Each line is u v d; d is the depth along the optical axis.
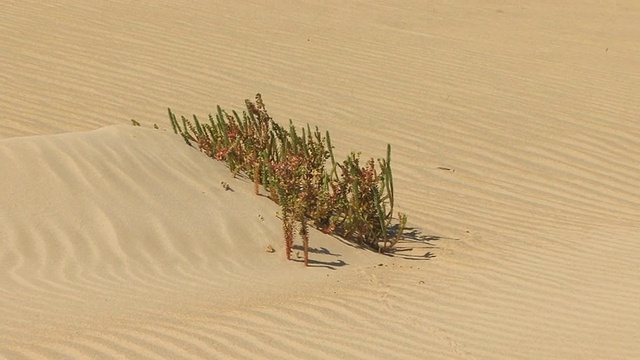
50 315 6.76
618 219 10.91
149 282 7.75
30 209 8.62
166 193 9.32
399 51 16.78
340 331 7.02
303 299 7.68
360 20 19.19
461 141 12.99
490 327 7.36
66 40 16.22
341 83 14.93
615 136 13.27
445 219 10.62
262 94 14.38
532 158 12.58
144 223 8.78
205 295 7.53
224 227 9.09
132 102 13.93
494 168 12.27
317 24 18.36
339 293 7.95
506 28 19.81
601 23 20.83
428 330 7.22
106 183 9.17
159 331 6.61
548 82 15.46
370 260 9.14
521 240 10.05
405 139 12.99
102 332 6.49
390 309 7.66
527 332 7.28
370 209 9.63
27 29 16.61
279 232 9.27
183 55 15.81
